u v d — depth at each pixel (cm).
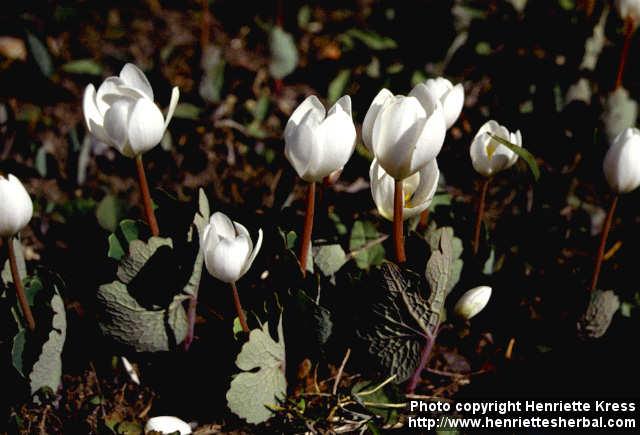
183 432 68
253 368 67
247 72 92
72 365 71
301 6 106
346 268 70
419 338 68
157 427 68
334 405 70
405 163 62
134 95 65
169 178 85
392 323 68
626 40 80
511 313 73
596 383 72
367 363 69
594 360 72
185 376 70
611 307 70
